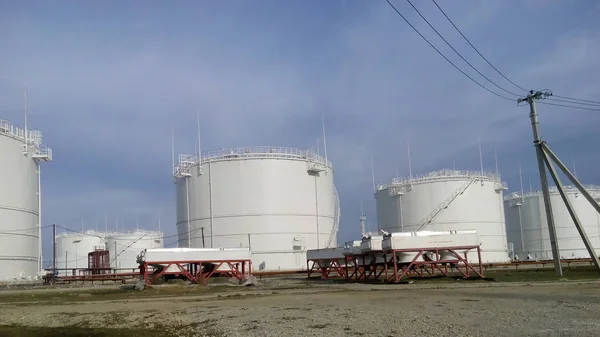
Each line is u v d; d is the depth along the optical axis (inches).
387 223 3767.2
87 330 932.0
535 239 4252.0
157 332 855.1
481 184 3558.1
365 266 2092.8
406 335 665.0
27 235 2659.9
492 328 675.4
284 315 927.7
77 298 1616.6
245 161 3095.5
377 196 3937.0
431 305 971.3
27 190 2684.5
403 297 1171.9
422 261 1863.9
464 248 1884.8
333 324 792.3
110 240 4345.5
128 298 1546.5
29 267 2659.9
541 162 1736.0
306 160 3235.7
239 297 1400.1
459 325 712.4
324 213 3321.9
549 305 885.8
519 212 4367.6
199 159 3174.2
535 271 2262.6
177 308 1155.9
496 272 2303.2
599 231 4143.7
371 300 1133.1
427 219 3523.6
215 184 3102.9
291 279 2504.9
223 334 781.3
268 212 3065.9
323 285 1900.8
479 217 3513.8
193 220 3164.4
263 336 732.0
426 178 3582.7
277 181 3110.2
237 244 3031.5
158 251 2096.5
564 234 4136.3
